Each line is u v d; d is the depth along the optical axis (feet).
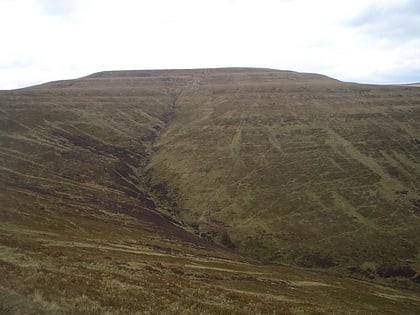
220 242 375.04
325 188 456.86
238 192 460.96
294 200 437.99
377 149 540.93
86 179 464.65
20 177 415.23
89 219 289.94
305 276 281.74
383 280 319.27
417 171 487.20
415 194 440.86
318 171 491.72
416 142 561.43
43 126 604.49
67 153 530.68
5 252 114.83
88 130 635.66
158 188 490.49
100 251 183.62
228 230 393.09
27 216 238.48
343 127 609.42
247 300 124.98
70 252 155.02
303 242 371.97
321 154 530.27
